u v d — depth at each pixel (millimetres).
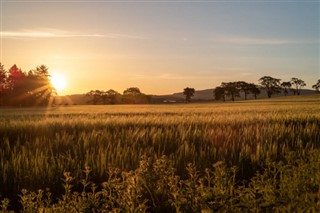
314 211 3953
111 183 4762
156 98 189375
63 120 18734
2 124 15750
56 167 7879
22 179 7258
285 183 5078
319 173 5309
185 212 4105
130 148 9445
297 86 179125
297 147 10359
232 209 4008
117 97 154125
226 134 11719
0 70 100750
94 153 8922
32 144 10648
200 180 4523
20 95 102750
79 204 4379
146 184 5184
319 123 17812
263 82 176875
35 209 4578
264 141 11086
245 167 8414
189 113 31625
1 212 4504
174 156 8633
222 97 172500
